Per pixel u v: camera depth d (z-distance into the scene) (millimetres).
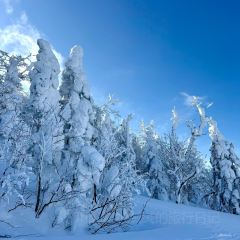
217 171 35938
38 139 16547
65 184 16031
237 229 15344
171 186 36844
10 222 14125
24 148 15969
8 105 19906
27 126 16781
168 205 25688
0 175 14758
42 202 15484
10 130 16625
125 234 12906
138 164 40062
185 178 33969
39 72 20109
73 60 20797
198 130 35375
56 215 15008
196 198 40250
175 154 35531
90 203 17375
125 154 28625
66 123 18781
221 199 34938
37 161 16734
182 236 12555
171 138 36500
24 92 23906
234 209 33594
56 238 11516
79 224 15453
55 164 17297
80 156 16562
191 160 36094
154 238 12008
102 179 18594
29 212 15367
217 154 35750
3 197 14656
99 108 24844
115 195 17219
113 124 28281
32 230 14203
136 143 41719
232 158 35688
